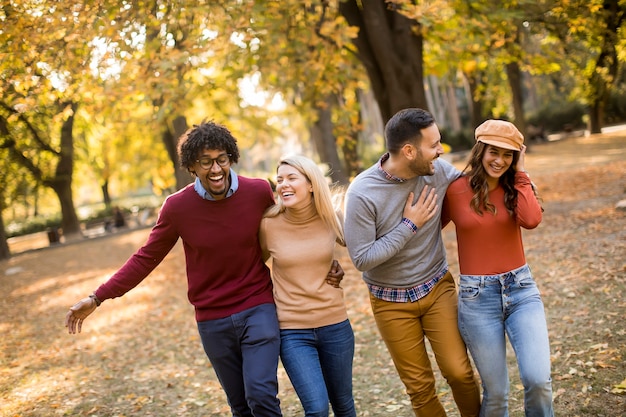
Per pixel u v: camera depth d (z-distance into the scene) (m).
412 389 3.35
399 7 8.77
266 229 3.39
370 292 3.41
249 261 3.38
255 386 3.15
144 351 6.89
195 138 3.21
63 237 28.14
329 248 3.36
